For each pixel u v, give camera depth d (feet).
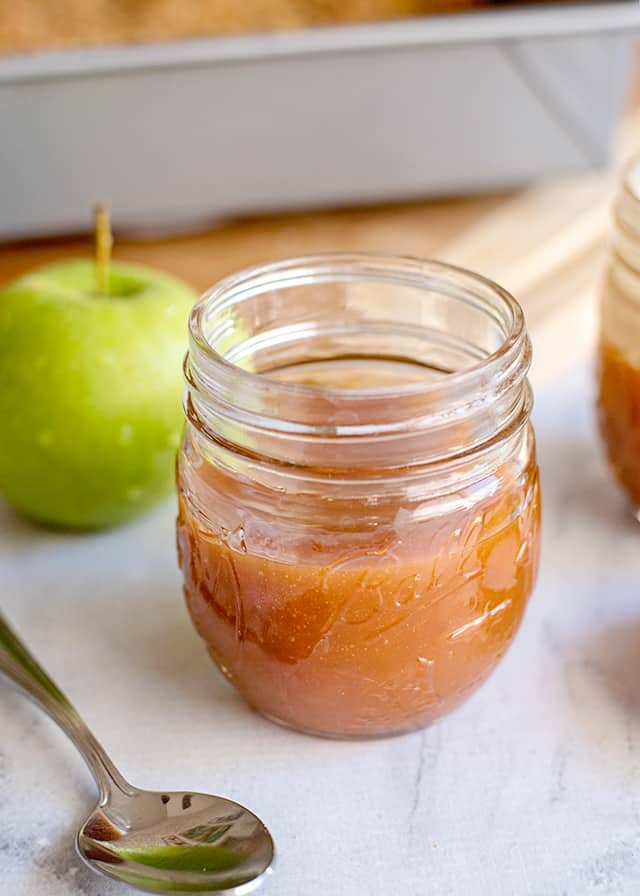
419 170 2.45
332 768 1.34
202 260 2.33
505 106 2.40
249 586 1.29
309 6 2.50
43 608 1.52
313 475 1.24
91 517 1.59
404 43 2.26
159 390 1.55
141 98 2.20
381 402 1.23
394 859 1.27
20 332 1.54
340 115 2.33
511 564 1.32
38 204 2.28
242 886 1.22
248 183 2.37
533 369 1.87
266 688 1.33
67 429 1.53
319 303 1.43
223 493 1.29
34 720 1.40
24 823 1.30
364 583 1.27
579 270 2.19
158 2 2.42
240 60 2.20
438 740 1.37
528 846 1.28
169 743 1.37
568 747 1.36
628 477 1.58
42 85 2.15
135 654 1.46
